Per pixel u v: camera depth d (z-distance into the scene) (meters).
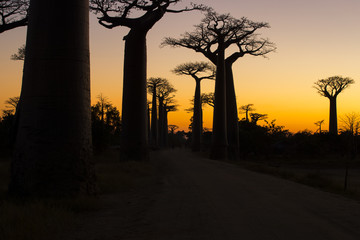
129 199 9.13
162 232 5.51
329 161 40.50
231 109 38.84
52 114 8.43
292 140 54.16
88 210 7.49
